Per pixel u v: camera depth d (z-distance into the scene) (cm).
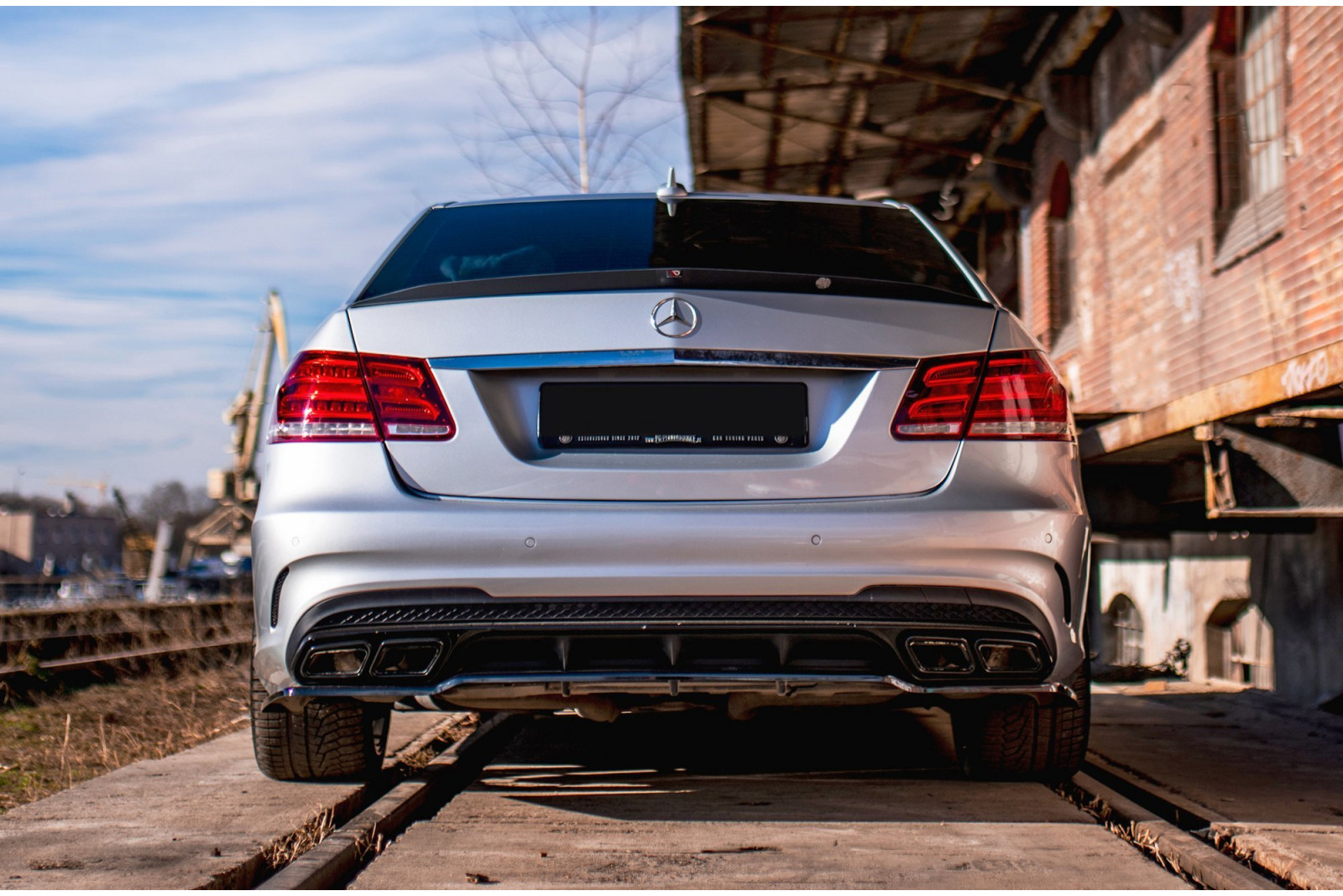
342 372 294
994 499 289
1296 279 695
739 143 1256
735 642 283
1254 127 795
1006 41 1079
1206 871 269
